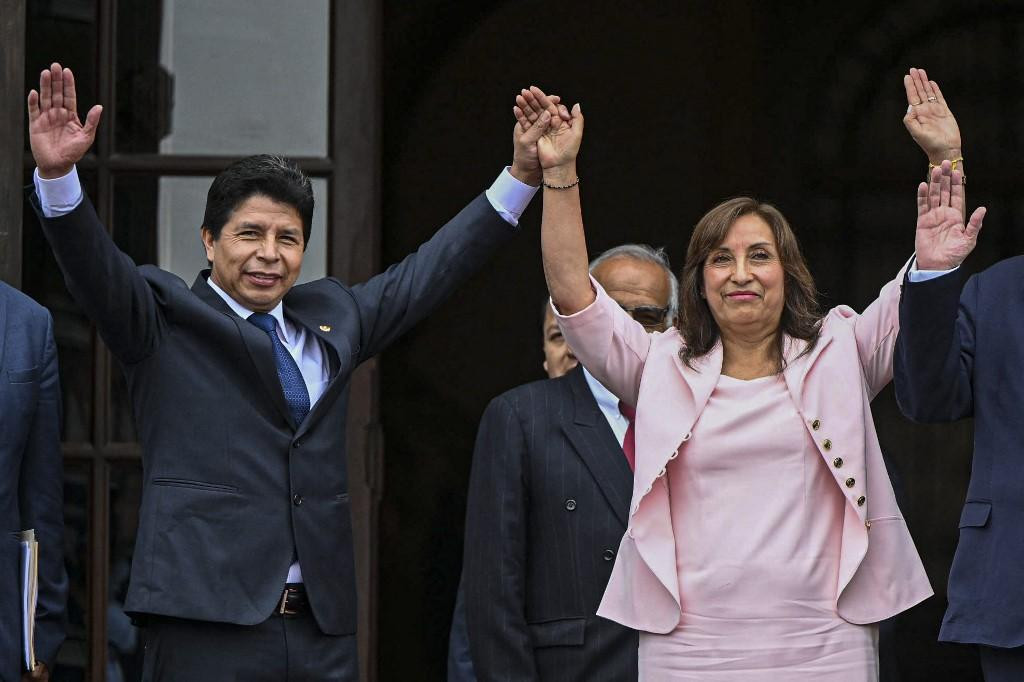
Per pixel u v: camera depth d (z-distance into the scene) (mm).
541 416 11203
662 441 9320
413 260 10781
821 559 9148
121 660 12969
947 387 9484
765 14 24266
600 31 24734
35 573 10438
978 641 9359
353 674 9969
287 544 9742
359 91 13570
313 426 9945
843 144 23875
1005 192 23312
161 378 9836
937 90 9508
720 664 9055
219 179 10180
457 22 24609
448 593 24578
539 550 11023
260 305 10094
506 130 24859
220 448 9742
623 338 9727
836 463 9164
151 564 9562
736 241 9500
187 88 13500
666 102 24656
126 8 13445
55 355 10914
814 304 9633
